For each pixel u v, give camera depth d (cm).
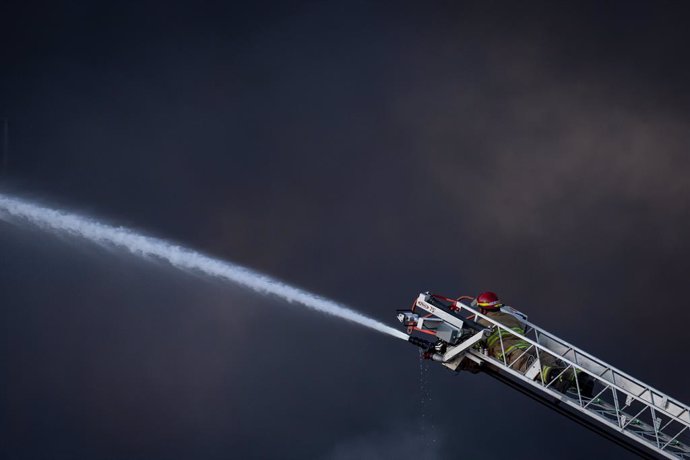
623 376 768
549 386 754
